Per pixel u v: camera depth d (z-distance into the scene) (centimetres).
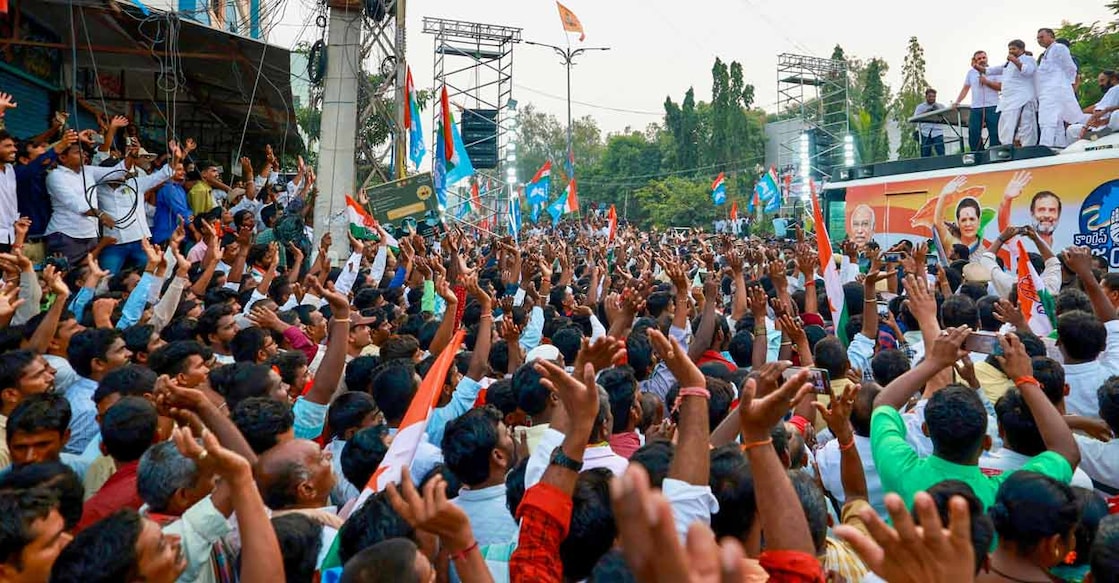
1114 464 393
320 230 1384
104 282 820
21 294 585
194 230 1063
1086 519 308
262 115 1752
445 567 279
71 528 264
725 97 6197
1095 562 241
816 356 517
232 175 1564
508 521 329
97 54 1380
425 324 641
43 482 257
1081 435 420
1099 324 498
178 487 282
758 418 223
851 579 283
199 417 312
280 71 1400
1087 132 1347
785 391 219
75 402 469
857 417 407
